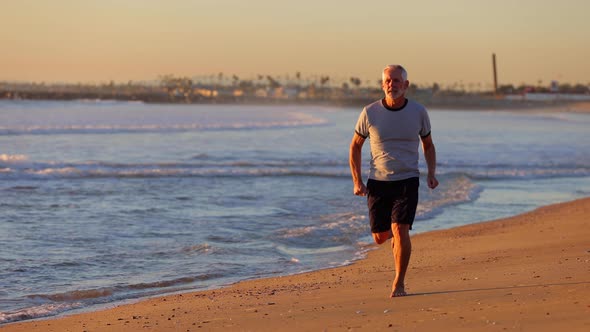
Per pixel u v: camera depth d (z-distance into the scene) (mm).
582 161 39906
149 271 12500
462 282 9727
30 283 11438
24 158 32375
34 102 183250
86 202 20609
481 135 66062
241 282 11547
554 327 6523
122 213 18781
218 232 16391
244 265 13141
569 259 11266
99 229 16391
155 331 7895
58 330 8328
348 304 8602
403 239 8477
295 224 17672
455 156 41656
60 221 17328
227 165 33062
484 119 120562
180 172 28672
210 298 10000
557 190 27391
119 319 8758
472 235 16219
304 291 10078
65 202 20484
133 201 21047
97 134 54750
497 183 29406
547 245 13688
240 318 8242
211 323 8086
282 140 53000
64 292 10852
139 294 10930
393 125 8328
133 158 36438
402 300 8531
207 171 29219
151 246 14672
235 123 81812
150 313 9062
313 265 13195
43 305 10117
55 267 12609
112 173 27609
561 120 119062
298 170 31047
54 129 56594
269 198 22328
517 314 7152
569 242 13898
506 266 11117
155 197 22000
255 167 32562
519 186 28469
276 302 9234
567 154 45000
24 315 9477
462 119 120125
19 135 51625
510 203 23156
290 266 13086
